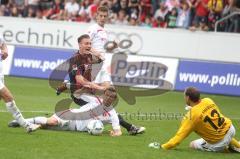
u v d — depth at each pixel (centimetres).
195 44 4922
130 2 5372
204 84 4547
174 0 5347
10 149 2211
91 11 5450
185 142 2523
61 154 2164
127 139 2533
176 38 4956
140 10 5391
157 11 5372
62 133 2581
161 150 2314
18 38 5288
